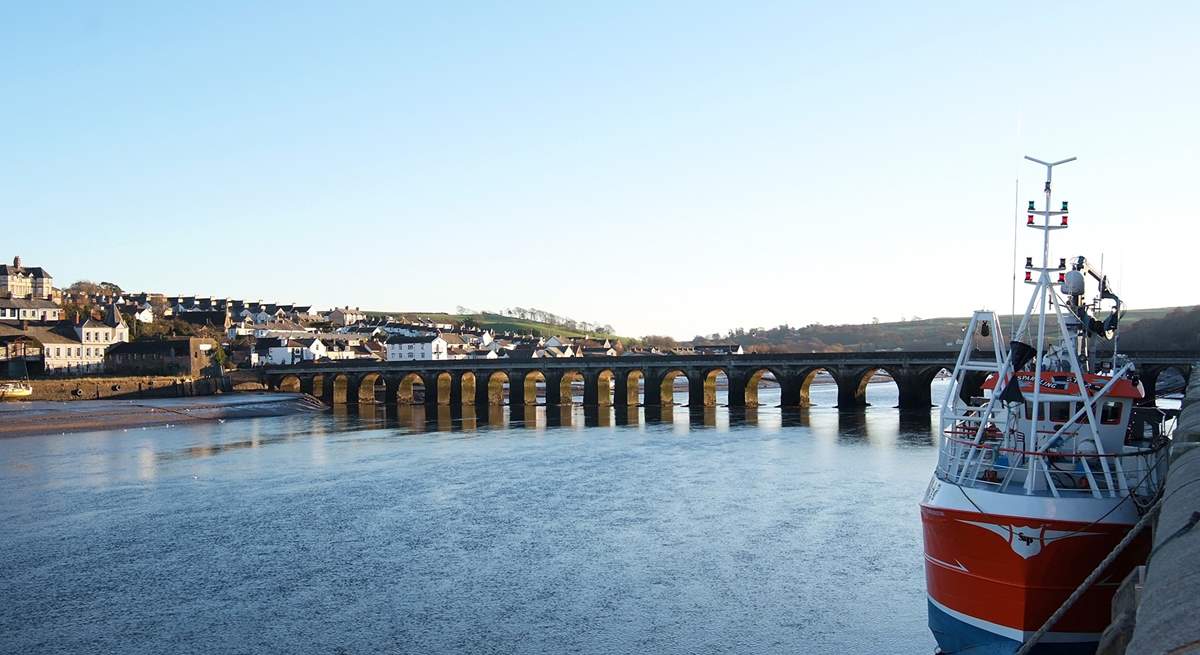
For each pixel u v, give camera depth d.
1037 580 25.59
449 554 43.38
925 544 30.11
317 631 32.94
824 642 30.98
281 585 38.56
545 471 68.56
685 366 137.75
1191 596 11.97
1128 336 185.75
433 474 68.06
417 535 47.34
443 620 33.97
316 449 85.12
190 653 30.95
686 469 67.81
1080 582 25.44
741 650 30.50
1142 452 27.66
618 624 33.22
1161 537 15.62
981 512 26.45
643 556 42.22
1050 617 24.50
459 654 30.66
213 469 71.62
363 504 55.97
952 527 27.27
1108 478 26.42
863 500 53.62
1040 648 25.66
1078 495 26.73
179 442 92.06
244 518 52.00
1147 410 31.75
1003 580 26.08
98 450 84.81
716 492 57.53
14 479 66.75
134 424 112.38
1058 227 28.50
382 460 76.56
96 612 35.25
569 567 40.72
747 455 74.81
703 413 123.69
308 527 49.53
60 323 179.50
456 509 54.06
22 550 44.81
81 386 143.38
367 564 41.75
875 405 137.00
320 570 40.84
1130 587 17.06
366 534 47.69
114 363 174.62
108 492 60.81
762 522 48.41
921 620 32.78
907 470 64.56
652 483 61.78
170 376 164.25
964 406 32.62
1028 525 25.50
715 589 37.00
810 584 37.25
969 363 31.52
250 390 170.12
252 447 87.12
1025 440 29.31
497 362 153.88
